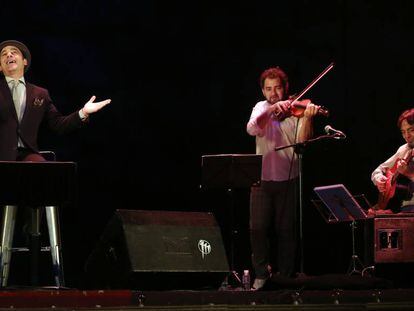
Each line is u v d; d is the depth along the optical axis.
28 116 8.60
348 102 12.65
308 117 9.52
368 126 12.58
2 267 8.18
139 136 12.93
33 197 7.44
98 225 12.72
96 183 12.82
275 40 12.89
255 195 9.66
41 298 6.20
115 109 12.91
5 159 8.38
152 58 12.98
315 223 12.45
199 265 7.11
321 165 12.52
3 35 12.66
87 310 6.06
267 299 6.59
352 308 6.45
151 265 6.94
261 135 9.63
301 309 6.36
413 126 10.06
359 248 12.40
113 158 12.88
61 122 8.73
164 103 12.98
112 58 12.93
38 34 12.77
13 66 8.66
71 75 12.85
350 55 12.71
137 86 12.95
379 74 12.62
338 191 9.76
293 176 9.56
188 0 13.00
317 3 12.80
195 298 6.49
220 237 7.30
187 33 13.00
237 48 12.94
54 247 8.38
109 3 12.93
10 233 8.26
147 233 7.07
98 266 7.38
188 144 12.95
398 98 12.56
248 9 12.94
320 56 12.77
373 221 10.09
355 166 12.51
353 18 12.72
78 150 12.82
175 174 12.94
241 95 12.88
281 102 9.51
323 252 12.45
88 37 12.91
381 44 12.65
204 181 9.32
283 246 9.55
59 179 7.48
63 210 12.62
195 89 12.96
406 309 6.51
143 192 12.89
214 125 12.91
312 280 7.24
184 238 7.17
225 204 12.73
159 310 6.19
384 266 9.58
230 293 6.57
